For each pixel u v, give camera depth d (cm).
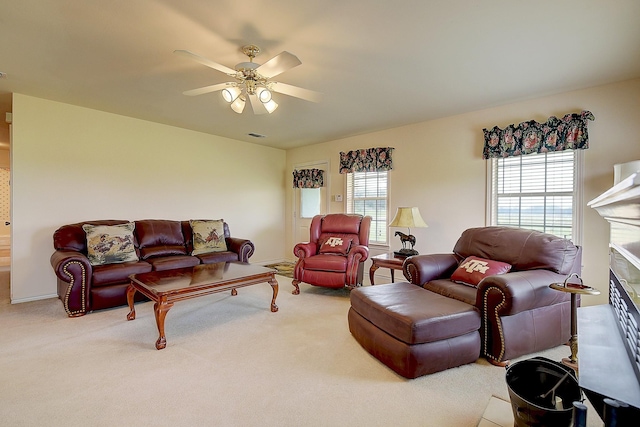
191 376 207
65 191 384
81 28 216
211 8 194
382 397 187
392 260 369
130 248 374
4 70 284
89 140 400
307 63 267
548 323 240
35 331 277
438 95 340
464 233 329
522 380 158
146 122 452
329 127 476
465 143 402
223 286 288
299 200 634
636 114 293
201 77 297
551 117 330
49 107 370
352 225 444
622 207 113
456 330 213
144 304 356
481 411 174
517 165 367
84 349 244
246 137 549
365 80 301
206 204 527
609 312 176
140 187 448
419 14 199
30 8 193
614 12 195
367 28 215
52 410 171
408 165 460
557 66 270
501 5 189
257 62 262
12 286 352
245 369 217
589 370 105
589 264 316
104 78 301
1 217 715
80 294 314
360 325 249
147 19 205
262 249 619
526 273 235
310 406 178
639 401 87
